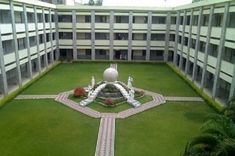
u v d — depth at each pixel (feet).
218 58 112.06
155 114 98.89
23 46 144.56
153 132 83.46
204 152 46.44
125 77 157.07
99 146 74.02
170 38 204.95
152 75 164.55
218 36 114.83
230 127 53.42
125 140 77.92
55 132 82.17
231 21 109.60
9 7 118.93
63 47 206.59
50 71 171.01
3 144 73.82
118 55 214.07
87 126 87.15
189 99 117.50
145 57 211.41
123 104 108.68
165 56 208.33
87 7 197.67
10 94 115.75
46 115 95.81
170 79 155.02
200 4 135.33
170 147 74.08
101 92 117.29
